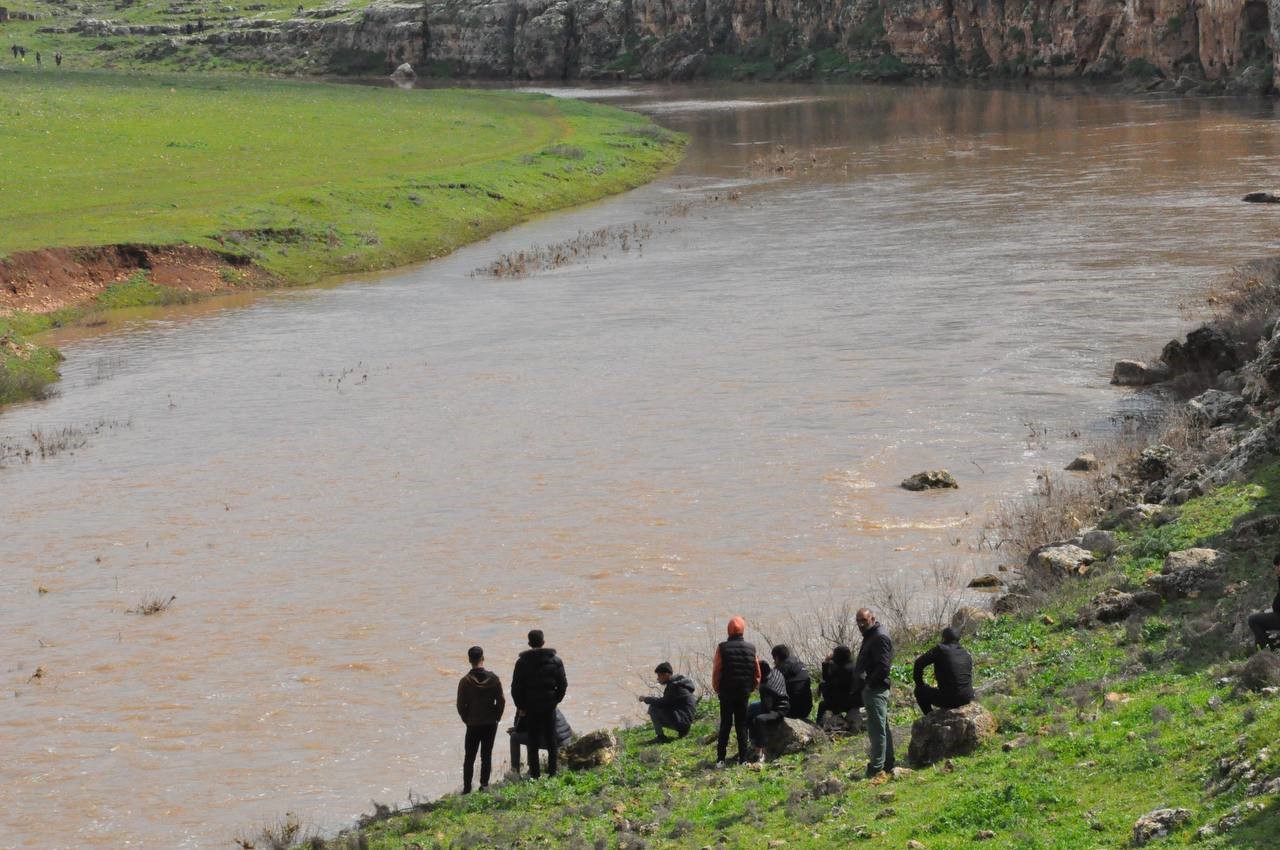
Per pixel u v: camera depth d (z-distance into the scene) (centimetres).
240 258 9662
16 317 8306
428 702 3381
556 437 5547
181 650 3756
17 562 4484
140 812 2930
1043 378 5972
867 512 4478
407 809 2828
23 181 11606
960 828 2039
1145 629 2886
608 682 3388
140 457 5638
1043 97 19862
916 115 18638
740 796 2470
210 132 15162
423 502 4862
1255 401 4816
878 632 2430
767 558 4138
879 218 10900
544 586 4041
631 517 4572
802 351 6725
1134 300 7319
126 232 9575
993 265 8619
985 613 3406
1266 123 15062
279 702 3425
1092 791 2061
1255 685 2258
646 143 16100
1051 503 4294
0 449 5841
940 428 5344
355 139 15212
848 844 2088
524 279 9344
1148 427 5072
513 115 18362
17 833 2870
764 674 2823
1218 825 1789
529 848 2431
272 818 2870
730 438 5375
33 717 3400
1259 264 7550
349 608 3975
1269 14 17775
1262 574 2986
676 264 9506
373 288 9356
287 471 5325
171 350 7694
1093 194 11231
